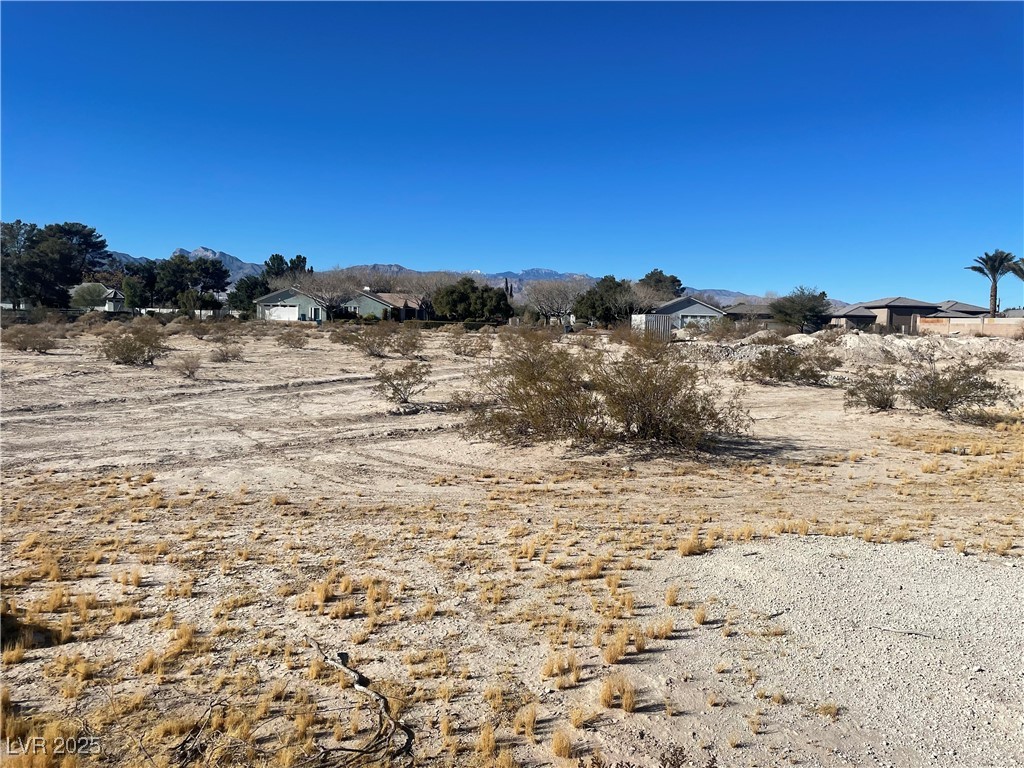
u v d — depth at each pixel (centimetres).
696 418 1319
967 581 620
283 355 3459
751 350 3197
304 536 805
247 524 855
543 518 884
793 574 644
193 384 2217
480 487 1066
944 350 3584
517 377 1491
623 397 1333
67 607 594
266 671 486
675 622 554
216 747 395
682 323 7106
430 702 445
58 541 779
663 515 886
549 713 432
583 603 598
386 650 517
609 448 1313
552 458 1258
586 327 6881
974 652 492
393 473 1153
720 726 414
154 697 452
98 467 1161
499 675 478
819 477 1125
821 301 6981
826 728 411
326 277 9294
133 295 7906
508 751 389
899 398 1909
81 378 2275
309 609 589
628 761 383
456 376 2722
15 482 1061
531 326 5966
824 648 505
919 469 1184
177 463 1206
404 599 613
